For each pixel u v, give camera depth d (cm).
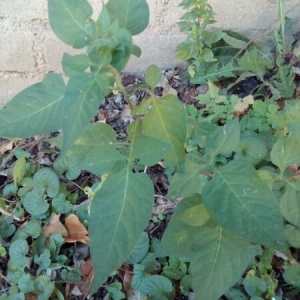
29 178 63
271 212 33
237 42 74
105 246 30
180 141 35
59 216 58
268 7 75
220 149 37
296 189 39
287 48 76
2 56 72
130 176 32
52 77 35
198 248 37
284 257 52
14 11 68
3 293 54
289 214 39
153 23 74
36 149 70
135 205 31
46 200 60
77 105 27
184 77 77
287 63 75
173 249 39
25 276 52
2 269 56
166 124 35
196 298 36
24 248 54
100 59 29
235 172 34
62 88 35
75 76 29
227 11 75
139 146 33
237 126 37
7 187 63
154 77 35
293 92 69
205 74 72
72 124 27
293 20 77
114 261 29
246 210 33
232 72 75
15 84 76
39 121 34
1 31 69
